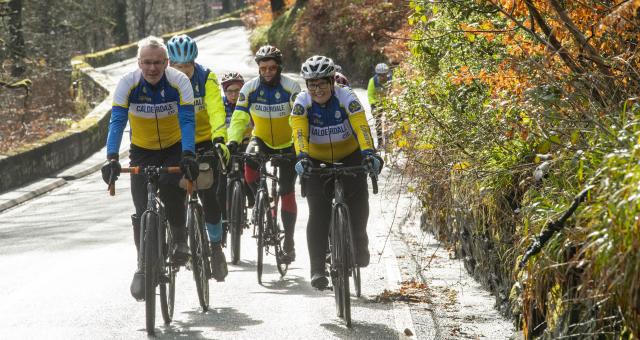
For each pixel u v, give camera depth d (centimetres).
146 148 942
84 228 1606
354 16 4588
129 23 13612
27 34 6194
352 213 982
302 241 1418
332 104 963
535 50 810
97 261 1290
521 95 784
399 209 1628
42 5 6281
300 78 5441
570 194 638
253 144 1225
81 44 8944
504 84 827
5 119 3869
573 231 576
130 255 1332
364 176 971
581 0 765
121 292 1078
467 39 989
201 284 963
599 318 543
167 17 14200
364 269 1168
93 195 2083
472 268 1097
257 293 1068
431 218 1295
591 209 559
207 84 1065
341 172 936
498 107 838
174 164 942
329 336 863
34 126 3772
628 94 690
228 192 1263
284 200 1132
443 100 1098
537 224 653
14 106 4116
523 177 827
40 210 1880
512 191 873
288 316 948
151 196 891
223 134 1035
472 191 953
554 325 617
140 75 906
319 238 955
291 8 6888
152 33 14200
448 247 1248
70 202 1986
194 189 971
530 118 774
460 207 1006
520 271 697
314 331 884
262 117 1173
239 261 1271
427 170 1055
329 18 5384
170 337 866
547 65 768
